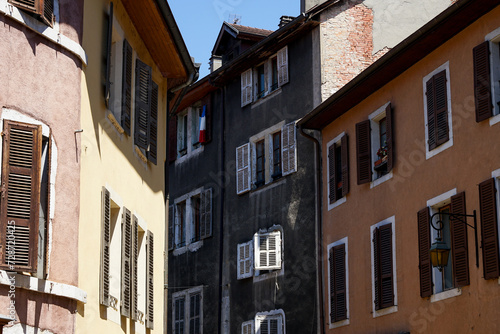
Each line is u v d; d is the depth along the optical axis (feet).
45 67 40.11
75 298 40.27
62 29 41.55
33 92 39.22
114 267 49.75
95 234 44.68
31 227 36.83
